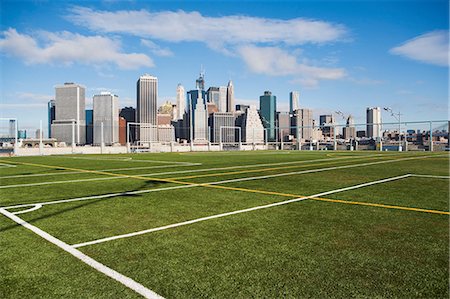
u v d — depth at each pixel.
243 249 4.08
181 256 3.85
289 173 13.34
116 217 5.75
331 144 59.31
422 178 11.26
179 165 18.27
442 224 5.21
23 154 34.19
